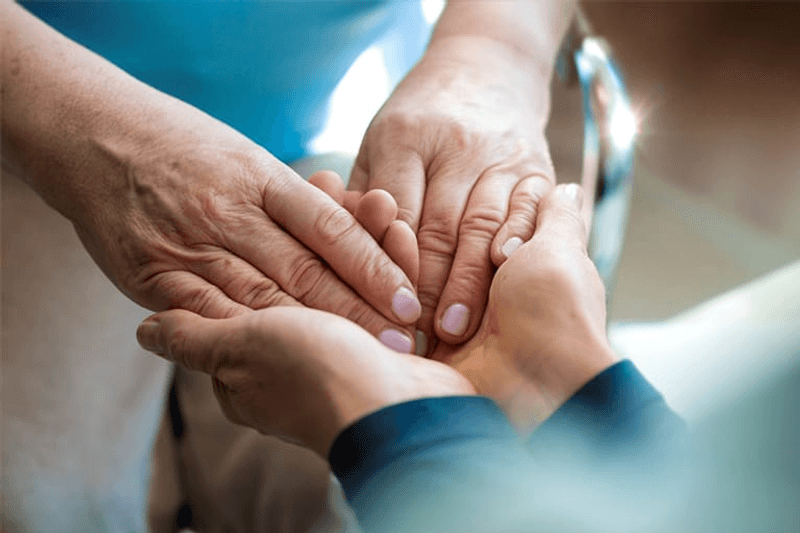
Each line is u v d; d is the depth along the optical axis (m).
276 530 0.78
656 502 0.37
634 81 1.80
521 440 0.47
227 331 0.50
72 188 0.65
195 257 0.60
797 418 0.33
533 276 0.52
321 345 0.46
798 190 1.56
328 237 0.58
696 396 0.43
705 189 1.58
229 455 0.81
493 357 0.52
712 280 1.40
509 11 0.83
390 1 0.89
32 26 0.71
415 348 0.59
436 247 0.64
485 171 0.67
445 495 0.38
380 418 0.41
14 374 0.80
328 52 0.86
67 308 0.82
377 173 0.69
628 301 1.37
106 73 0.69
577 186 0.67
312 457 0.74
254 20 0.80
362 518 0.40
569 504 0.38
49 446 0.80
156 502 0.86
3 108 0.67
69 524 0.81
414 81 0.77
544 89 0.82
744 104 1.73
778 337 0.43
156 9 0.78
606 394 0.45
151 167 0.62
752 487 0.33
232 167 0.61
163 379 0.85
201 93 0.86
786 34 1.83
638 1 1.96
